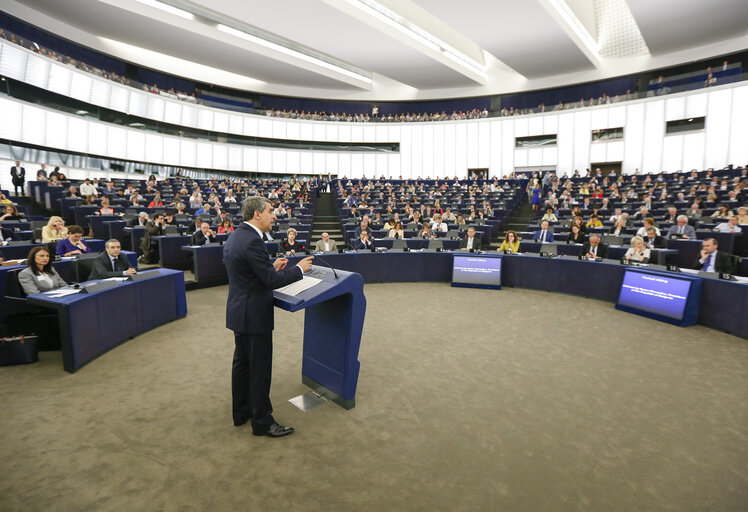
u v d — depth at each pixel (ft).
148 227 28.89
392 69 79.00
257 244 8.20
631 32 71.15
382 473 7.72
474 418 9.79
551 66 76.43
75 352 12.28
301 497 7.06
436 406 10.38
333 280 9.54
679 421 9.64
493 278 25.00
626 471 7.80
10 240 24.17
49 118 52.65
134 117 67.56
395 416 9.88
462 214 48.62
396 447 8.58
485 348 14.58
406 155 95.40
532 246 27.71
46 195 38.93
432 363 13.21
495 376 12.21
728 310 16.26
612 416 9.87
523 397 10.87
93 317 13.17
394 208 52.06
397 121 95.20
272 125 89.71
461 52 80.43
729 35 62.59
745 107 61.31
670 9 54.39
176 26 59.77
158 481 7.45
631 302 19.43
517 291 24.43
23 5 54.34
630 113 73.61
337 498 7.04
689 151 67.15
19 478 7.45
